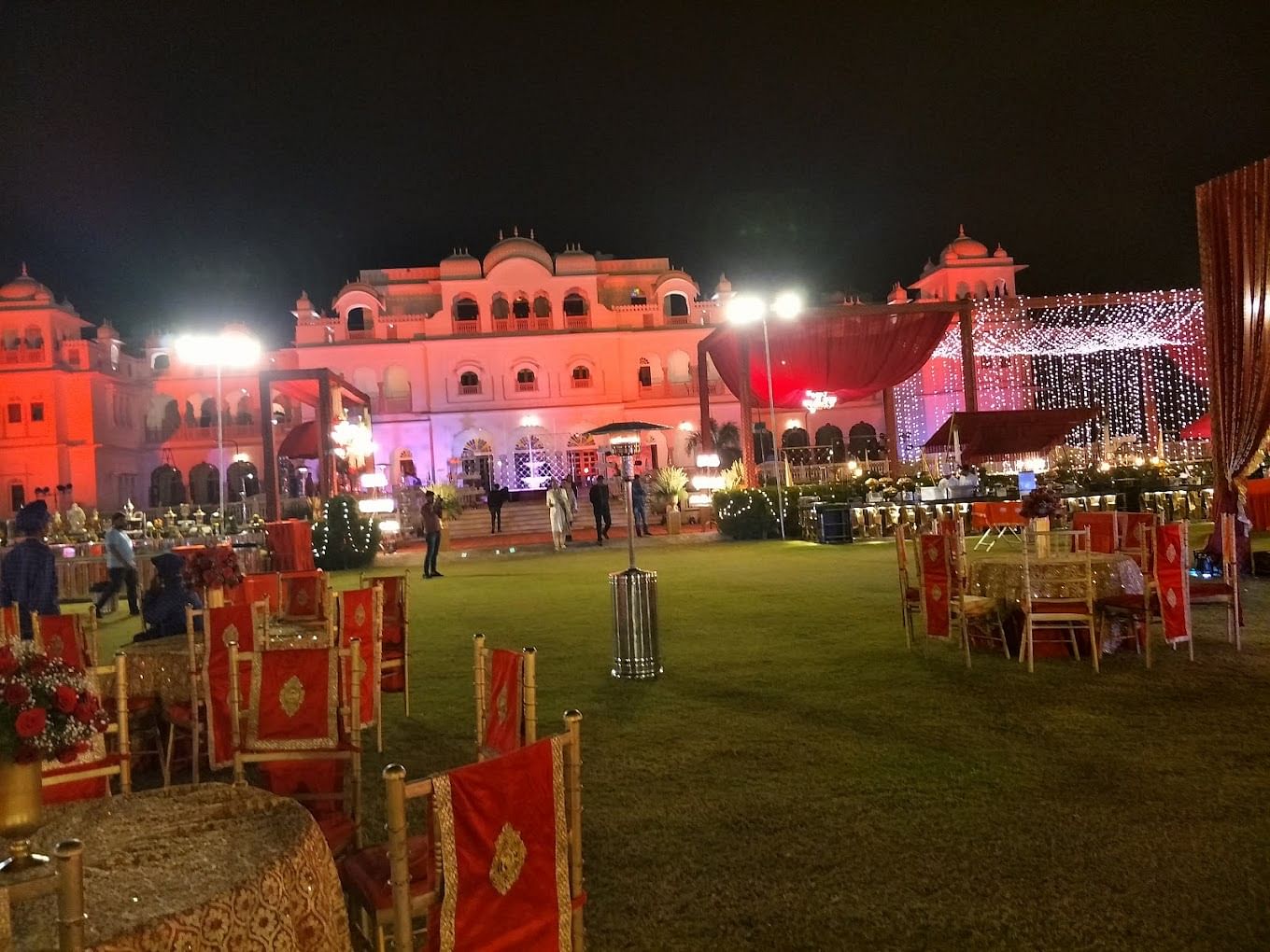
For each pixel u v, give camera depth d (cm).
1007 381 3397
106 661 1010
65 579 1753
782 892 376
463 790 248
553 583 1495
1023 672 719
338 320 4012
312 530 2081
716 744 572
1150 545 794
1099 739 546
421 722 675
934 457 2873
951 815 445
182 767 600
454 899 244
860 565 1538
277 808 291
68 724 281
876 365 2462
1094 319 2847
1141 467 2277
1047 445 2323
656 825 450
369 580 727
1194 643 799
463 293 4000
